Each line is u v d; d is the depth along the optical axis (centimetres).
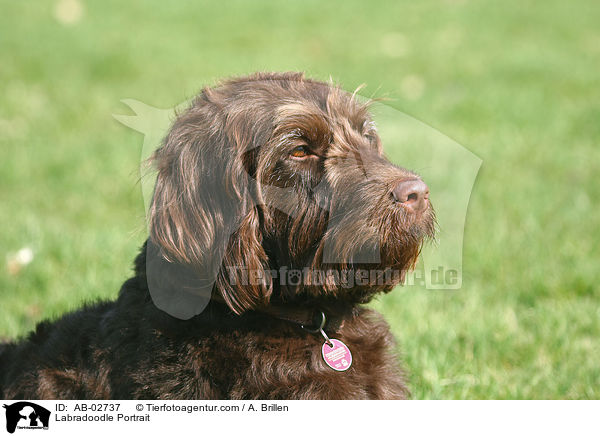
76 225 866
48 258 755
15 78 1472
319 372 413
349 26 2069
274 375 408
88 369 439
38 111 1298
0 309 657
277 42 1875
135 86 1452
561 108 1318
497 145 1125
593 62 1662
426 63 1662
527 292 685
